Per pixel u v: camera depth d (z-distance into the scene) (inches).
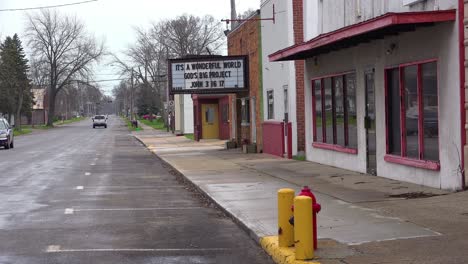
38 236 352.8
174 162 868.0
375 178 542.0
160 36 3472.0
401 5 495.8
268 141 911.0
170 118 2573.8
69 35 3865.7
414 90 480.7
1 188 595.5
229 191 518.0
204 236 350.3
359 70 586.2
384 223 338.6
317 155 721.6
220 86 1012.5
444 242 285.1
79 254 305.7
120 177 708.0
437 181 447.8
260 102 947.3
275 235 324.5
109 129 3198.8
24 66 3270.2
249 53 1014.4
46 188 595.5
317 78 706.8
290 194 292.2
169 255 303.0
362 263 256.5
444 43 426.9
